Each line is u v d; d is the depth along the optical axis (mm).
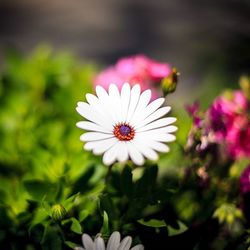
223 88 878
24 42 1838
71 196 391
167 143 468
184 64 1465
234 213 407
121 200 410
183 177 423
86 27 1984
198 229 409
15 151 474
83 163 428
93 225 385
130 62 583
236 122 486
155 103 367
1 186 426
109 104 366
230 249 401
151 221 377
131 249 345
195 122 419
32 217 397
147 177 390
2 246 403
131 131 358
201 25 1456
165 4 2182
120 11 2143
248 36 950
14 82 569
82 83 552
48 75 574
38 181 394
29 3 2209
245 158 500
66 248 377
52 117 524
